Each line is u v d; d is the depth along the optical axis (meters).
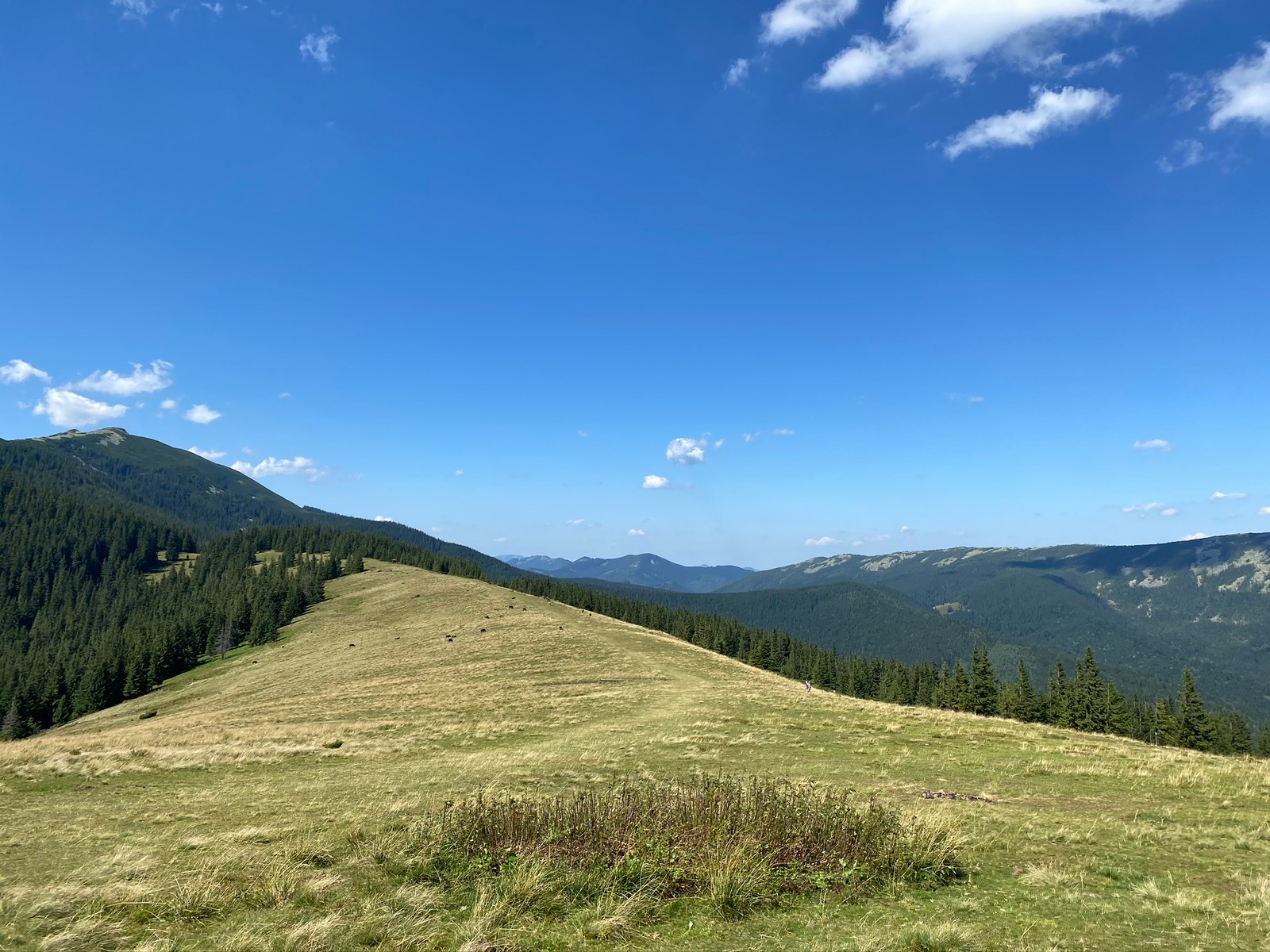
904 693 113.25
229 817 14.55
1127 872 9.52
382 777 19.53
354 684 54.72
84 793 19.58
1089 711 85.25
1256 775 18.36
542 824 10.32
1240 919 7.71
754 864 8.78
